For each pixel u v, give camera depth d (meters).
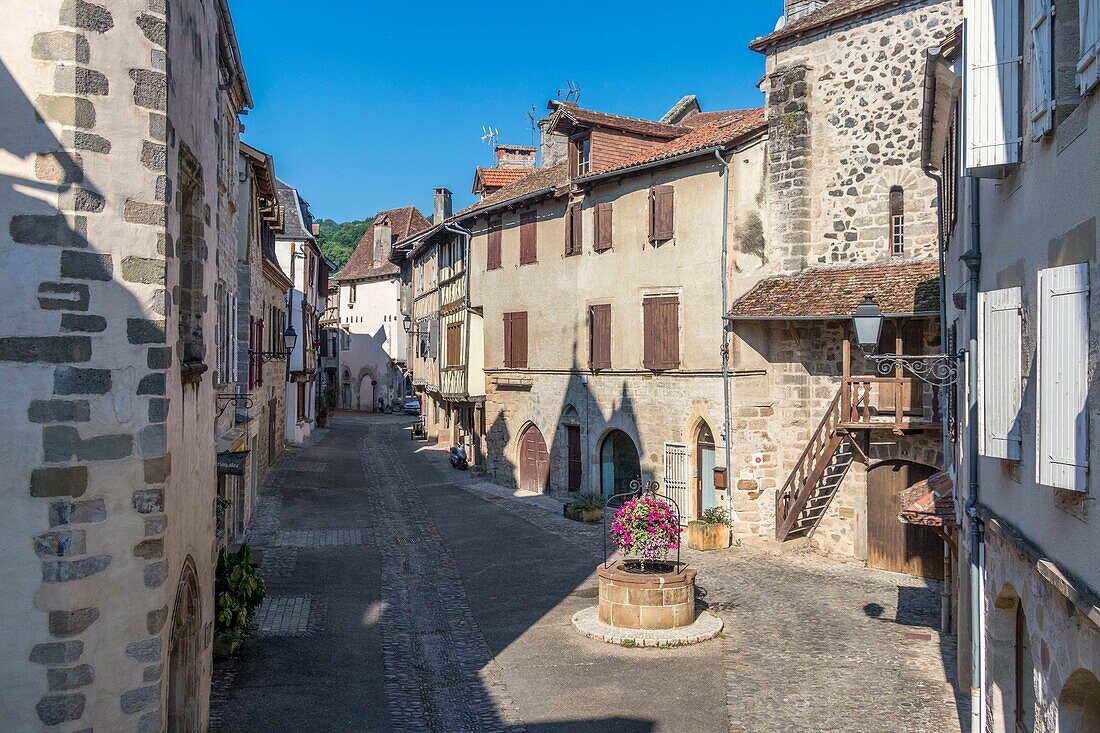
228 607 12.07
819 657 12.62
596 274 23.38
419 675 11.96
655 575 13.70
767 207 19.73
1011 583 7.29
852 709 10.75
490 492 27.25
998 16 7.00
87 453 6.31
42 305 6.20
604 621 13.95
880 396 18.11
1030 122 6.40
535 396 26.48
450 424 38.28
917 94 17.80
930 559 17.22
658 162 20.50
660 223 21.00
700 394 20.17
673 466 21.00
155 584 6.66
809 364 19.53
